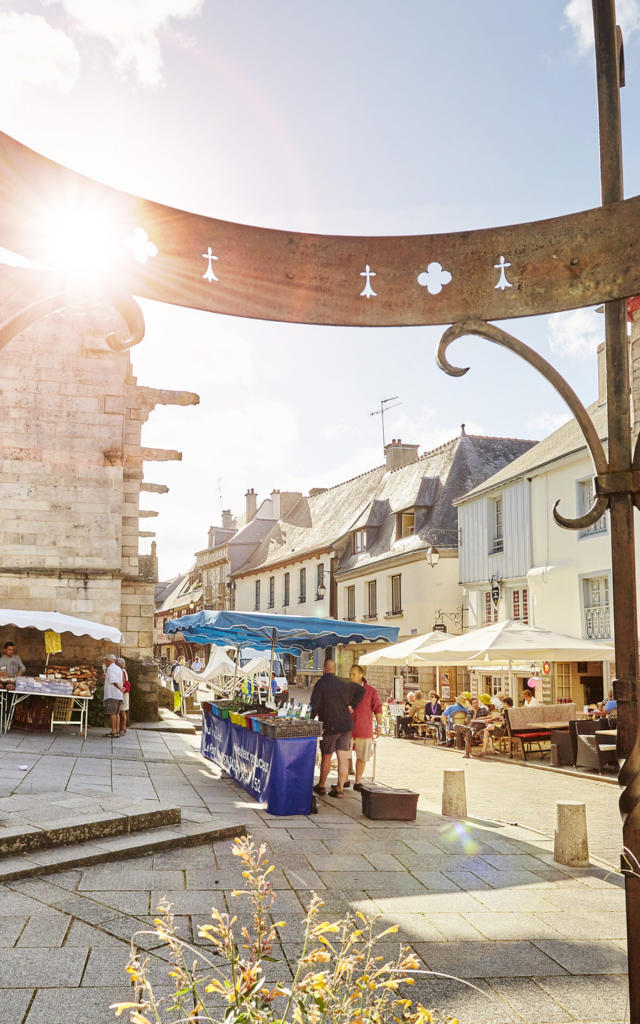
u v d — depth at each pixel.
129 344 2.35
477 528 26.89
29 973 4.00
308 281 2.59
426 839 7.75
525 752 16.48
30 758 11.36
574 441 21.75
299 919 5.04
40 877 5.62
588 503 20.80
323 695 10.48
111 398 18.75
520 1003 3.99
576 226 2.68
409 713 23.28
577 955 4.67
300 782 8.83
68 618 15.55
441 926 5.11
